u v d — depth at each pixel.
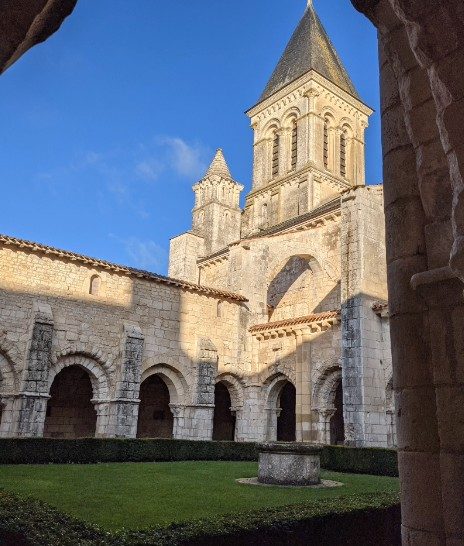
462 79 3.18
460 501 3.76
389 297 4.66
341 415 28.55
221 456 20.72
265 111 50.75
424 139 4.42
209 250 47.66
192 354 24.84
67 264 21.77
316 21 54.59
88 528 5.06
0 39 3.56
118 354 22.34
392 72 5.13
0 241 19.92
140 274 23.53
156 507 8.79
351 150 49.81
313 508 6.51
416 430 4.12
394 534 7.02
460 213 3.08
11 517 5.35
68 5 3.85
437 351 4.12
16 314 20.00
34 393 19.14
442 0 3.27
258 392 26.28
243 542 5.34
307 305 30.58
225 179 50.97
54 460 16.55
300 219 31.48
